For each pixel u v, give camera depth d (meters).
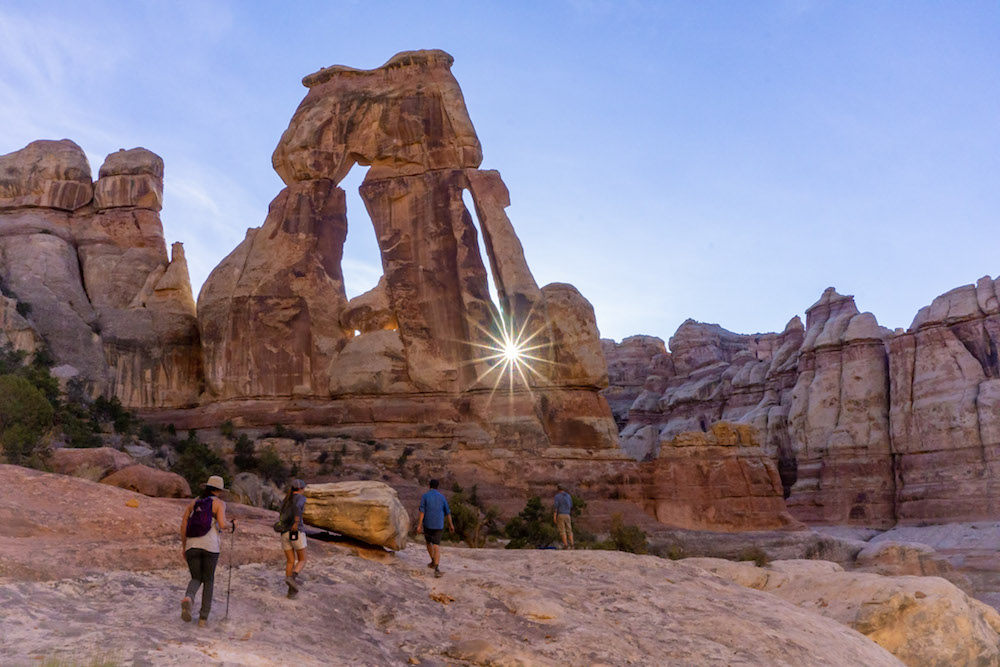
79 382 52.34
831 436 81.56
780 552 46.00
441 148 62.56
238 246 62.16
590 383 56.34
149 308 62.56
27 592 10.12
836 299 90.56
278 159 63.84
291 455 52.16
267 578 12.65
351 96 64.56
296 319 58.62
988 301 76.88
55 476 14.33
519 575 16.30
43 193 67.25
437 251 60.22
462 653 11.84
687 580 17.25
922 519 72.44
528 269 58.97
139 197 67.38
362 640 11.45
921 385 77.50
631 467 53.84
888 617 17.73
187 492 20.58
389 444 53.66
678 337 114.81
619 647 12.70
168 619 10.28
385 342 57.88
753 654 13.63
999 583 52.03
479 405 55.19
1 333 51.09
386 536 15.17
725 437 53.62
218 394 57.91
